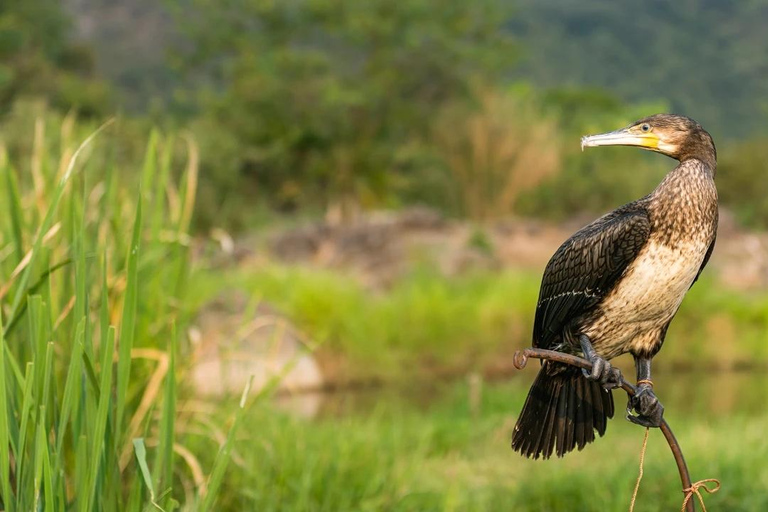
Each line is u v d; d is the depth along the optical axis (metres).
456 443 10.63
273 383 6.41
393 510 7.10
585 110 46.91
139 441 4.21
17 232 5.02
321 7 37.47
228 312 7.43
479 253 24.50
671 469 8.01
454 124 34.41
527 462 9.42
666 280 4.56
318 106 36.28
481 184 33.47
